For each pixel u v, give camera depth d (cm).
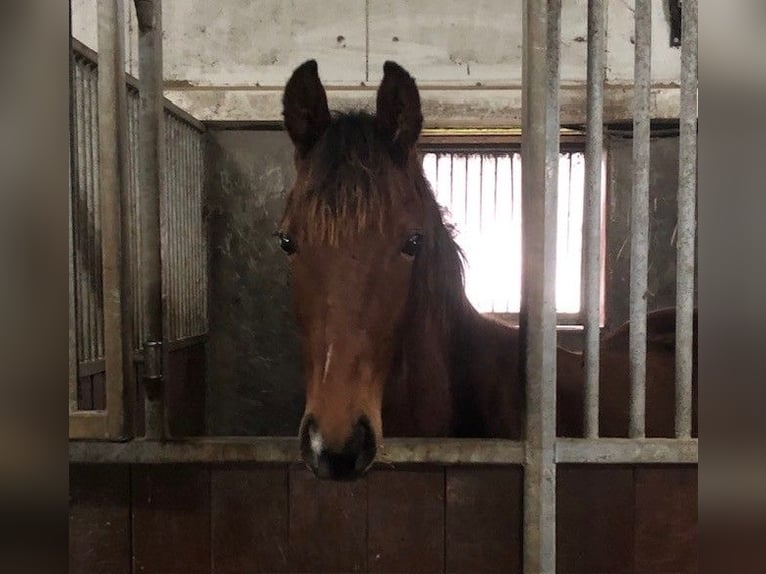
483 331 121
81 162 136
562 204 228
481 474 85
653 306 228
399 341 95
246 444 84
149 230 86
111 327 83
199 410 225
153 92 86
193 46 227
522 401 85
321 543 86
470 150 230
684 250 84
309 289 84
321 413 77
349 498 85
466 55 226
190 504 86
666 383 129
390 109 91
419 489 85
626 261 225
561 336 224
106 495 86
